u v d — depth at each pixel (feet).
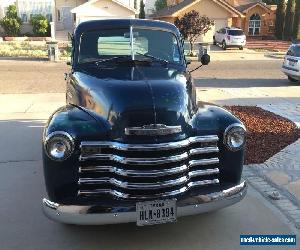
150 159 12.85
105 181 13.08
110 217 12.69
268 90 46.32
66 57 79.20
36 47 100.01
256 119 31.04
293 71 51.11
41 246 14.28
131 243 14.53
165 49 18.01
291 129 28.35
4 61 75.46
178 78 15.49
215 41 116.37
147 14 178.60
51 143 12.87
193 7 125.80
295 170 21.06
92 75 15.96
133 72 15.78
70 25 137.39
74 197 13.05
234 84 51.44
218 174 14.25
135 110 13.09
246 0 156.56
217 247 14.33
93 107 14.15
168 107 13.35
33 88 46.39
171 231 15.30
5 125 29.37
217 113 14.88
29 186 19.08
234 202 14.07
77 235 14.98
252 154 23.18
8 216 16.25
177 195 13.34
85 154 12.99
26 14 132.67
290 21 135.95
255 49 110.63
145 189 12.98
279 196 17.94
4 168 21.31
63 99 39.06
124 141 12.91
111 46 17.62
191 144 13.60
